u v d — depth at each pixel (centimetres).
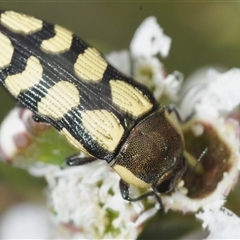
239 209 7
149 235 7
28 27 7
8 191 8
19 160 7
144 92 7
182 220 7
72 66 7
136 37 8
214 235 7
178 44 9
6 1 9
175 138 7
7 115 8
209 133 7
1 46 7
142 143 7
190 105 7
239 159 7
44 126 7
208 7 9
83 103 7
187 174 7
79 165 7
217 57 8
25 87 7
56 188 7
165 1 9
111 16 9
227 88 7
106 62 7
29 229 8
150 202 7
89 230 7
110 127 7
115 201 7
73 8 9
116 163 7
